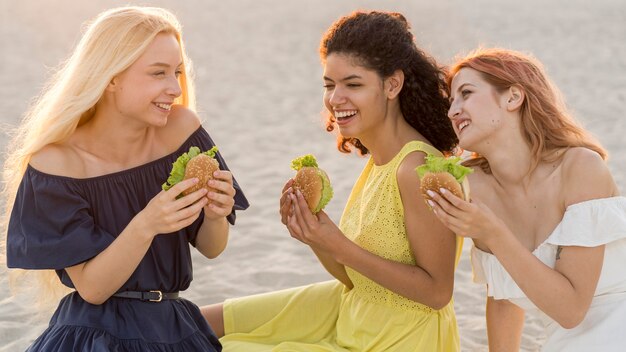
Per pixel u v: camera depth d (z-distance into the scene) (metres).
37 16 23.91
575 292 3.30
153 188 3.66
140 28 3.44
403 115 3.78
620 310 3.39
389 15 3.73
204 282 6.06
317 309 4.02
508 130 3.46
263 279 6.12
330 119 4.29
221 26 23.81
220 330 4.08
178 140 3.77
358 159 9.79
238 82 15.37
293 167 3.62
